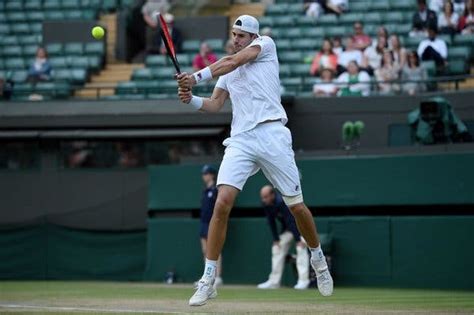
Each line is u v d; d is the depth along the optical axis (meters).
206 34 35.88
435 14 31.59
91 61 35.34
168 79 33.56
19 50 36.44
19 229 29.97
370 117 28.14
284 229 24.28
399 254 23.98
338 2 35.56
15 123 30.64
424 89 29.55
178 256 27.12
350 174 24.77
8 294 19.00
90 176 30.50
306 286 23.48
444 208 23.88
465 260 22.98
